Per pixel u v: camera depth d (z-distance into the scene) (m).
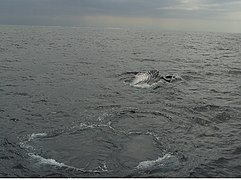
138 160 10.08
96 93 19.73
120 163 9.83
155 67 31.05
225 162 10.31
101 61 35.22
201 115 15.35
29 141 11.64
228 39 85.75
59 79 24.06
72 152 10.52
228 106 17.05
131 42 65.25
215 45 62.62
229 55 44.66
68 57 38.06
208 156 10.71
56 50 45.53
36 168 9.61
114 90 20.67
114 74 26.61
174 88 21.50
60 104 16.95
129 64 33.03
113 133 12.41
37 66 30.14
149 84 22.14
